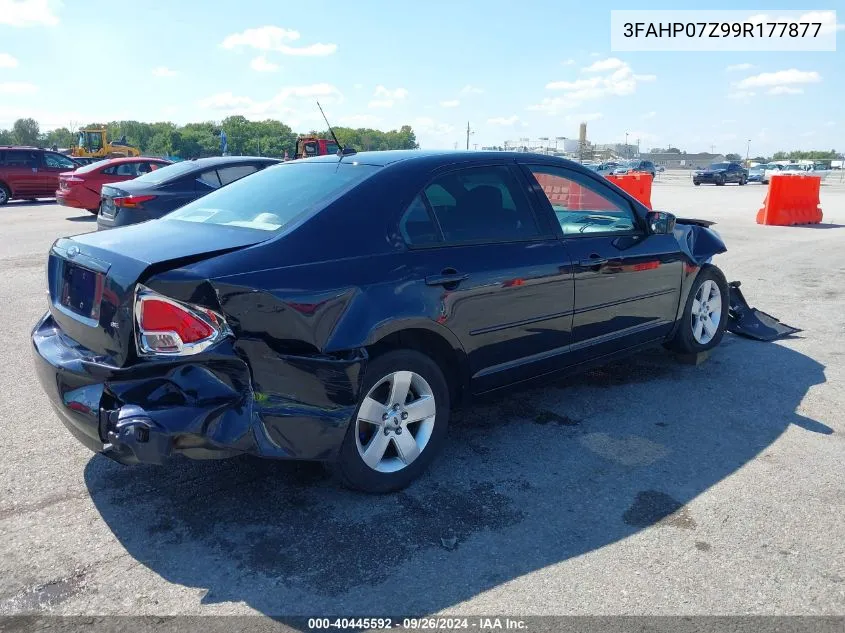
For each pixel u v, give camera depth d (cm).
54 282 339
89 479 353
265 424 292
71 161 2189
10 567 280
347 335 309
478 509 329
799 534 308
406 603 261
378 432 335
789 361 555
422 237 351
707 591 268
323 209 330
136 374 288
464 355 365
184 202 984
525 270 385
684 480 359
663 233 480
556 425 429
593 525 316
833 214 1797
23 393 471
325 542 300
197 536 304
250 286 288
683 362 550
